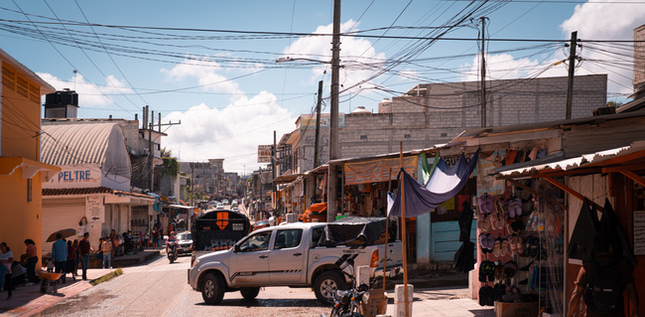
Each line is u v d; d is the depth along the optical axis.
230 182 199.75
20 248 19.78
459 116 41.12
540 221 9.31
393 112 42.09
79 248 21.12
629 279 6.68
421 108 41.78
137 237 38.50
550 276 9.10
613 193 7.00
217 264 13.16
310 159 48.31
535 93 39.53
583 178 7.95
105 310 12.73
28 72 20.12
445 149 13.47
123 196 30.64
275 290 15.74
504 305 9.67
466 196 17.03
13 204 19.23
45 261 23.02
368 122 41.88
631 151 5.27
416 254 16.62
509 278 11.01
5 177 18.59
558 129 9.05
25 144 20.81
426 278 15.34
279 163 65.25
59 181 30.45
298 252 12.79
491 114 40.09
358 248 12.49
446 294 13.16
